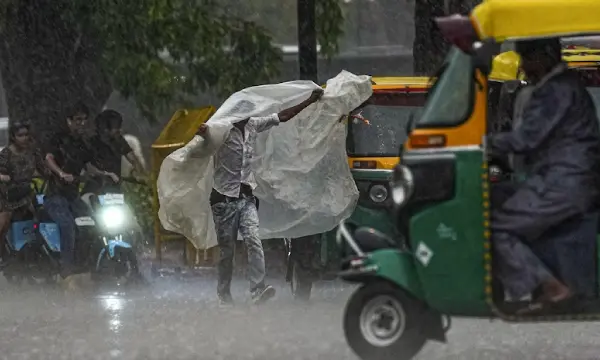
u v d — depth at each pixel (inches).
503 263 605.9
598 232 611.5
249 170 959.0
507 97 783.7
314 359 690.2
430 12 1350.9
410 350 633.6
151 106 1537.9
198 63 1560.0
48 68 1435.8
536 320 611.2
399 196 622.2
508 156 632.4
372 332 640.4
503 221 608.7
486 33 607.5
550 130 609.3
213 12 1562.5
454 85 622.8
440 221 616.1
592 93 824.3
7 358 722.8
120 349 745.0
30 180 1144.8
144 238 1430.9
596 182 611.5
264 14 2571.4
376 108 1026.1
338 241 657.6
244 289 1115.3
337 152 996.6
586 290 610.5
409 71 2432.3
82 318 900.0
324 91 988.6
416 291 626.8
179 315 901.8
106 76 1494.8
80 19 1449.3
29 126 1152.2
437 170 616.1
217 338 778.8
